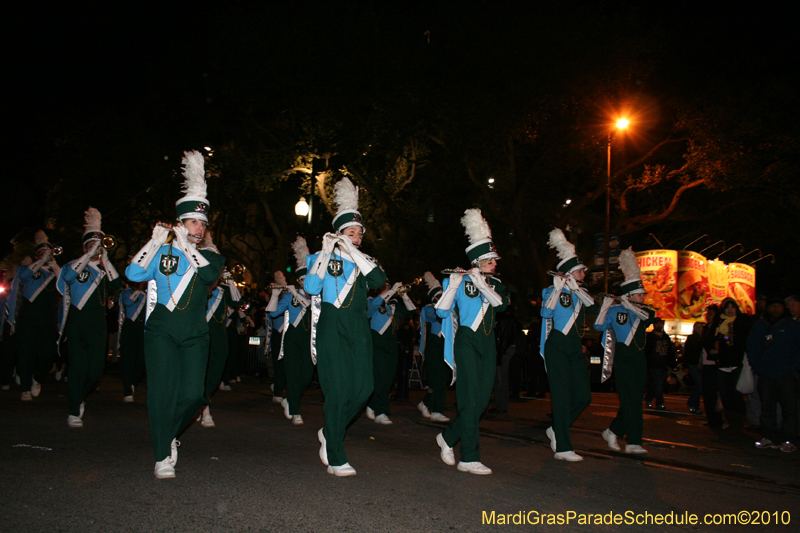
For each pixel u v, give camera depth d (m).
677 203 29.16
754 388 10.05
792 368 8.29
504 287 6.58
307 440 7.13
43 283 9.62
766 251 32.81
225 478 5.10
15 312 9.61
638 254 26.59
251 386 14.93
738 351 10.09
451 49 22.38
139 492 4.58
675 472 6.52
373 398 9.41
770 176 25.11
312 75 21.61
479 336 6.24
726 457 7.63
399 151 23.25
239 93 23.86
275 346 11.14
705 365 10.43
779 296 8.62
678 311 25.84
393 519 4.32
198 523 4.00
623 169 26.97
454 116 23.22
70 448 5.93
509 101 22.58
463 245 30.97
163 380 5.09
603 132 24.70
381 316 9.62
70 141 28.02
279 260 29.92
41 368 10.01
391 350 9.61
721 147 23.88
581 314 7.41
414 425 9.31
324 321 5.59
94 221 7.57
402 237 24.89
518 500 5.00
